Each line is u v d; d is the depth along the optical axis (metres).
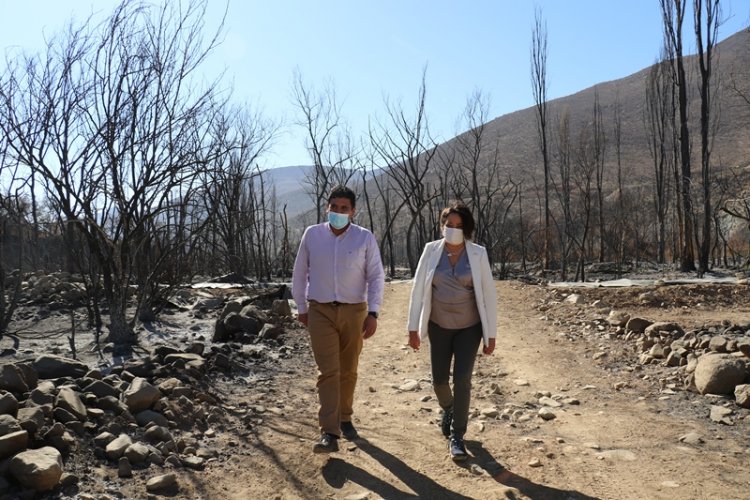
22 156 7.55
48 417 4.11
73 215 7.93
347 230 4.41
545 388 6.27
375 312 4.39
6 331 8.73
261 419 5.12
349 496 3.71
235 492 3.76
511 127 95.50
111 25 8.01
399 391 6.22
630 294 12.15
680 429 4.86
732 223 36.09
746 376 5.68
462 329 4.34
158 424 4.57
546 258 30.06
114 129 7.91
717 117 37.50
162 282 11.58
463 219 4.30
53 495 3.41
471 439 4.68
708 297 11.95
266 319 9.48
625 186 57.94
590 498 3.64
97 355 7.44
